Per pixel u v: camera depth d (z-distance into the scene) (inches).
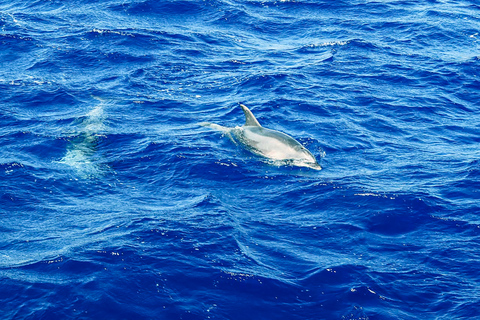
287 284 832.9
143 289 812.0
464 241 939.3
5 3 2110.0
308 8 2121.1
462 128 1358.3
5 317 757.3
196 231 940.6
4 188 1060.5
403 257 900.6
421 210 1014.4
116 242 904.9
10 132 1268.5
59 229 954.7
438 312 793.6
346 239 941.8
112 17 1979.6
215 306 791.1
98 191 1074.1
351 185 1087.0
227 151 1212.5
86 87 1517.0
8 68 1614.2
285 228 968.3
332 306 799.1
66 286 810.2
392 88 1551.4
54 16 1983.3
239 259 879.7
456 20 2011.6
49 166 1145.4
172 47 1786.4
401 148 1256.2
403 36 1897.1
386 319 776.9
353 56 1745.8
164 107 1427.2
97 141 1245.7
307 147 1235.2
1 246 907.4
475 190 1081.4
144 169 1148.5
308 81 1579.7
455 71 1647.4
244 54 1775.3
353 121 1365.7
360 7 2128.4
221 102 1459.2
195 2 2098.9
